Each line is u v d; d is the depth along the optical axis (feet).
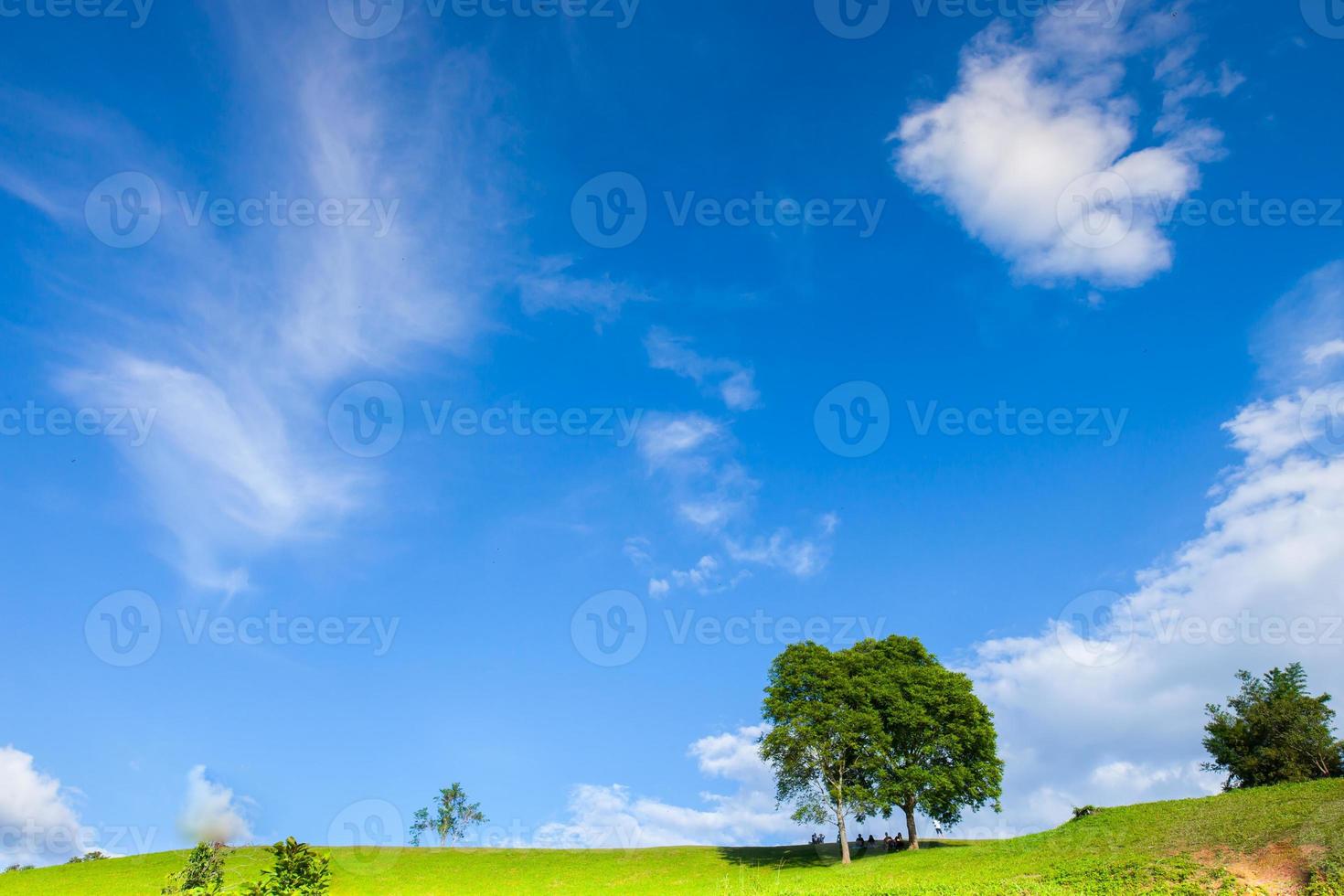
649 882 175.83
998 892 94.79
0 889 184.55
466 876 197.06
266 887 37.70
